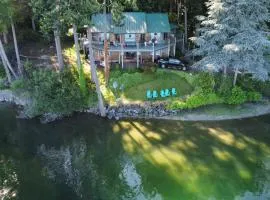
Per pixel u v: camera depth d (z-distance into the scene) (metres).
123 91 51.62
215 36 47.97
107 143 44.19
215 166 39.69
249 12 47.38
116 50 55.69
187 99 50.00
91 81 52.31
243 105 50.78
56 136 46.12
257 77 48.81
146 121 47.91
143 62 57.62
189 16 64.00
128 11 61.44
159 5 63.94
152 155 41.66
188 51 60.16
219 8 45.78
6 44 63.41
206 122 47.44
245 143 43.44
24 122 48.84
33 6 42.91
